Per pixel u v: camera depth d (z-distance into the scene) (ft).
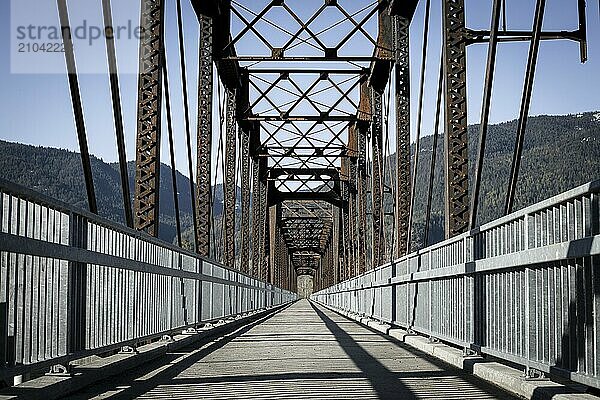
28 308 18.58
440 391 21.93
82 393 21.02
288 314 118.73
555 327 19.61
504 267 23.34
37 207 19.20
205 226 67.87
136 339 30.17
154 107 39.29
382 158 90.79
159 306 35.86
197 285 48.96
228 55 81.71
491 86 36.47
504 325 24.31
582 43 42.27
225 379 24.94
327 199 173.17
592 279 16.96
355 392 21.63
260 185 149.79
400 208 69.10
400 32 71.31
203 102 69.87
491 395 21.09
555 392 18.56
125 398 20.29
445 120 44.04
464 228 43.09
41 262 19.36
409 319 45.65
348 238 151.23
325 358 33.55
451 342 31.89
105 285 25.50
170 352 36.70
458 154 43.57
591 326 17.31
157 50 39.65
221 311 64.03
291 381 24.44
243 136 113.80
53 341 20.59
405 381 24.48
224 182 93.61
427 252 38.96
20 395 16.84
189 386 23.03
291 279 315.99
